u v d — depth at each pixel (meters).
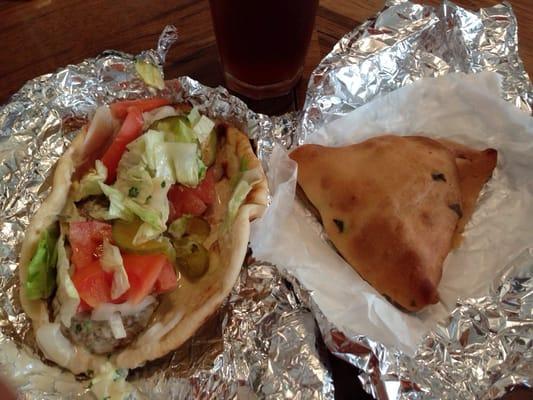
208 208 0.30
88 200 0.29
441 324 0.27
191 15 0.37
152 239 0.27
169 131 0.30
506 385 0.25
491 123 0.33
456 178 0.31
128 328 0.27
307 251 0.29
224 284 0.27
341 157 0.31
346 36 0.35
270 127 0.32
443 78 0.34
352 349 0.25
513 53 0.35
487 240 0.30
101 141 0.31
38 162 0.32
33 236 0.28
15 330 0.27
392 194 0.29
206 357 0.27
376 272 0.28
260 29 0.30
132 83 0.33
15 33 0.37
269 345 0.27
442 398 0.25
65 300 0.26
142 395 0.26
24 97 0.33
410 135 0.34
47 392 0.26
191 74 0.35
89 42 0.36
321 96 0.33
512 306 0.28
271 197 0.30
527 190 0.31
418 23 0.35
